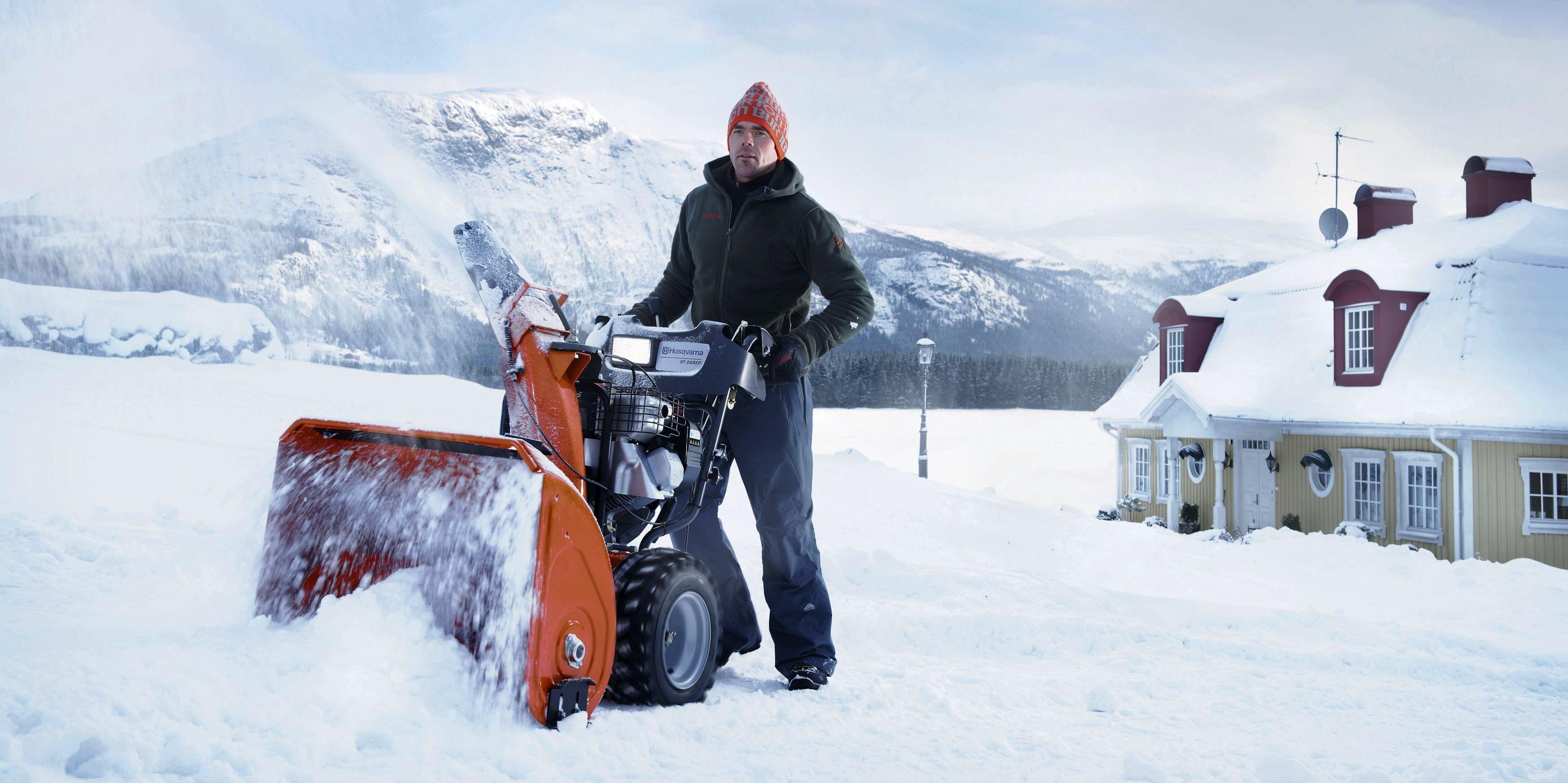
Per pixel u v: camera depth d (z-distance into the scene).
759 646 3.47
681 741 2.34
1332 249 22.02
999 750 2.52
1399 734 3.03
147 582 3.77
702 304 3.41
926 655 4.14
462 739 2.02
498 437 2.29
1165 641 4.64
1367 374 16.47
